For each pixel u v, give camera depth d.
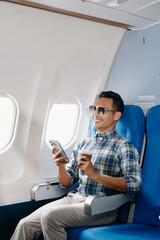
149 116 2.19
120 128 2.33
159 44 2.37
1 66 2.22
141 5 2.02
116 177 2.16
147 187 2.09
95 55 2.62
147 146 2.18
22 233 2.16
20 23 2.13
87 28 2.43
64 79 2.57
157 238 1.73
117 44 2.70
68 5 2.05
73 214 2.02
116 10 2.12
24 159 2.59
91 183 2.20
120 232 1.85
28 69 2.34
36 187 2.31
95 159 2.24
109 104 2.25
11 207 2.61
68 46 2.42
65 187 2.40
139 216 2.09
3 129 2.48
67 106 2.76
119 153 2.16
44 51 2.33
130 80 2.62
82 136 2.92
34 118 2.51
